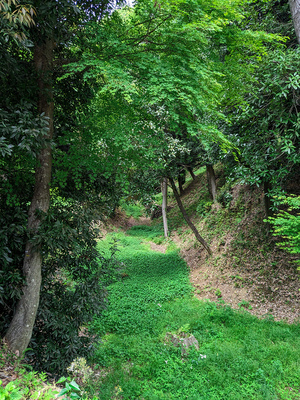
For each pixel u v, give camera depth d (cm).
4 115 378
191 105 484
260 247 1090
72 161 562
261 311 862
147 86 486
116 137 498
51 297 586
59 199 648
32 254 500
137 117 592
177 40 514
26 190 563
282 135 796
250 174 844
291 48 821
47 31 450
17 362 404
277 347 643
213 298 1013
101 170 567
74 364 441
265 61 731
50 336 555
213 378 556
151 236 2092
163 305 982
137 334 784
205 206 1736
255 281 992
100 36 482
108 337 777
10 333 465
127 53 503
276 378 543
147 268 1423
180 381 554
